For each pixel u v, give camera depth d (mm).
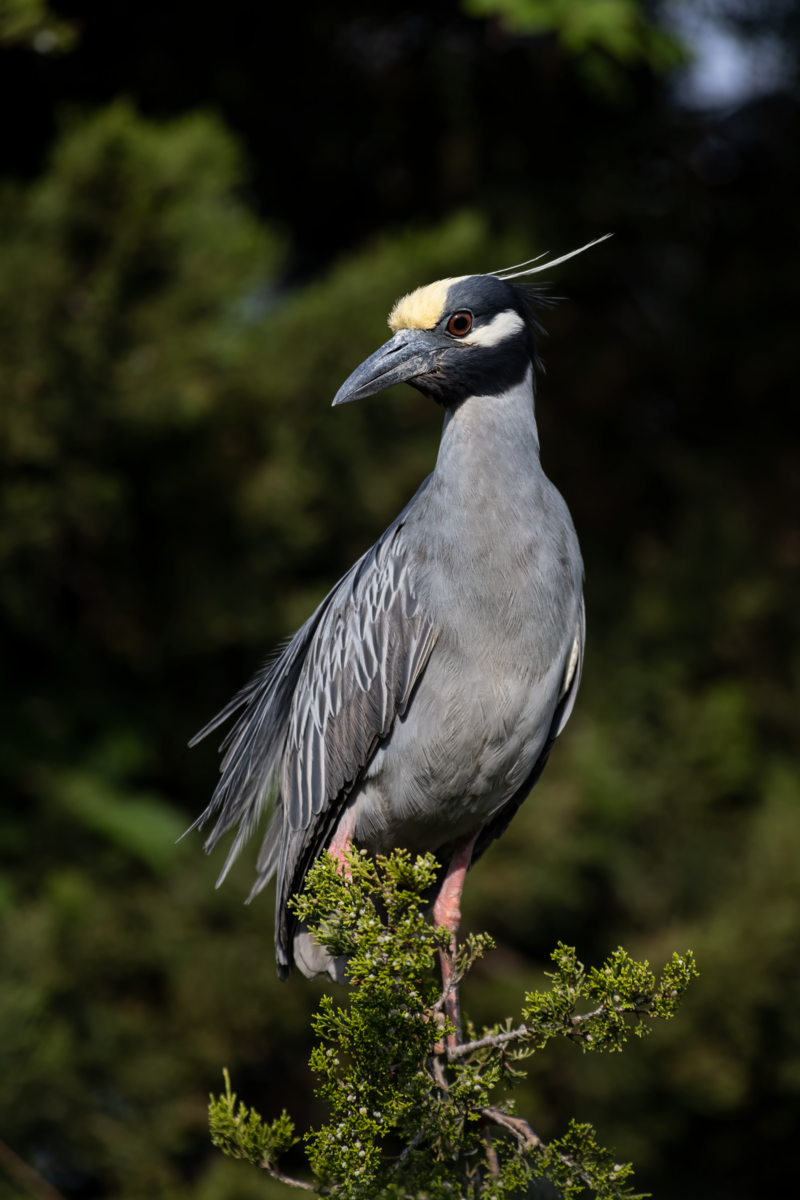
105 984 12102
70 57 14203
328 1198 4211
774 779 14500
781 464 17656
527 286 6523
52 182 10766
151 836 11531
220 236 11477
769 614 14891
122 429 11695
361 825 6223
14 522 11172
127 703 12930
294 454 12781
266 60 15492
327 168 16891
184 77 15281
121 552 12969
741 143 17938
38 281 10656
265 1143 4363
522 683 5809
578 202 16781
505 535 5707
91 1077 11703
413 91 16438
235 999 11984
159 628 13203
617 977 4039
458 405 5973
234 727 7180
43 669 13070
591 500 17422
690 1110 13016
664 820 14297
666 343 17500
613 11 12992
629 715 14312
